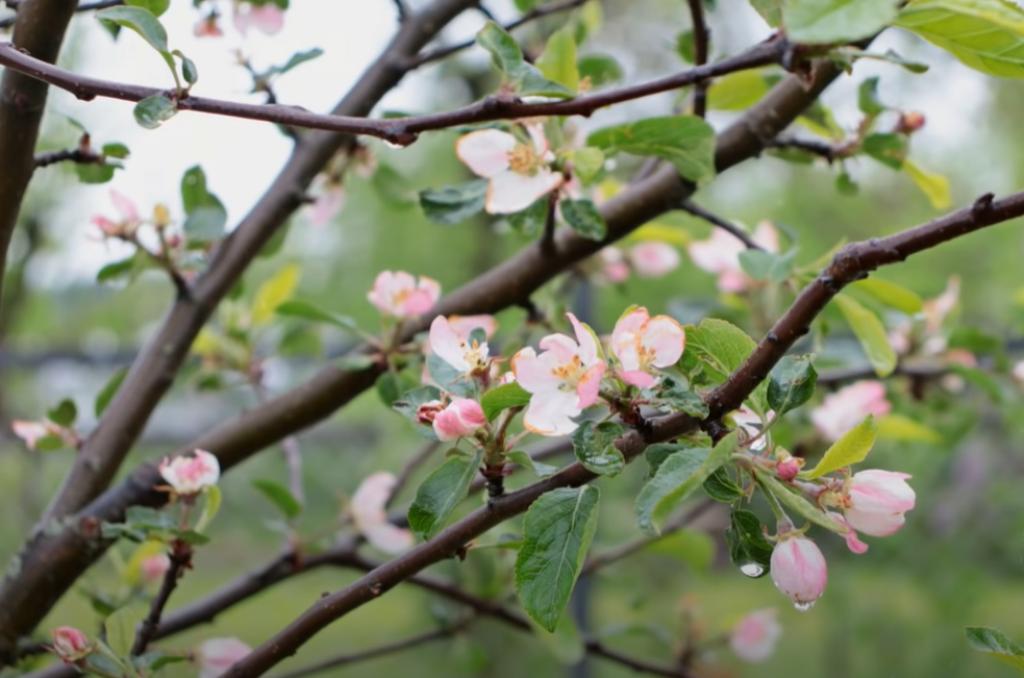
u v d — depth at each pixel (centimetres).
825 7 126
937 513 355
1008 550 353
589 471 136
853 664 380
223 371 197
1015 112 521
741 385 133
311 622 140
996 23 131
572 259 168
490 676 354
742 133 164
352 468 384
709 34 169
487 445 136
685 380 137
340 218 490
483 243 467
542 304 177
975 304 429
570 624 187
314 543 188
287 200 173
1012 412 214
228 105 138
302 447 384
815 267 166
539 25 214
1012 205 130
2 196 151
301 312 170
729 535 135
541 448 185
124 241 168
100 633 170
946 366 209
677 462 130
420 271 478
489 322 165
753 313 207
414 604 419
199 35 166
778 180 546
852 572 373
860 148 167
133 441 169
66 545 163
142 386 169
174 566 153
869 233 512
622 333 133
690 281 424
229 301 191
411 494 296
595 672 351
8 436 336
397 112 172
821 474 134
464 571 213
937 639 370
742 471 135
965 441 331
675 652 214
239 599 177
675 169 166
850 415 187
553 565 133
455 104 435
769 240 202
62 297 442
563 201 156
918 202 509
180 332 171
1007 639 137
